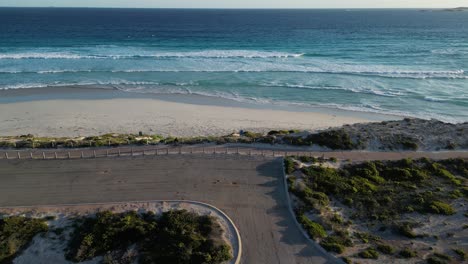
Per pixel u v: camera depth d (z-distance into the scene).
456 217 21.73
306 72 64.44
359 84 57.25
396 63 73.56
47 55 77.62
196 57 78.62
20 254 18.73
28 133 37.47
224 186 24.39
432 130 33.19
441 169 26.66
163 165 26.83
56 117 42.28
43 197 22.75
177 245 18.52
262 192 23.86
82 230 19.73
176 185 24.36
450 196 23.52
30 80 57.56
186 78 60.12
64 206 21.84
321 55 82.38
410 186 24.64
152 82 57.59
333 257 18.58
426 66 70.88
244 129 39.72
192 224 20.28
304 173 25.73
